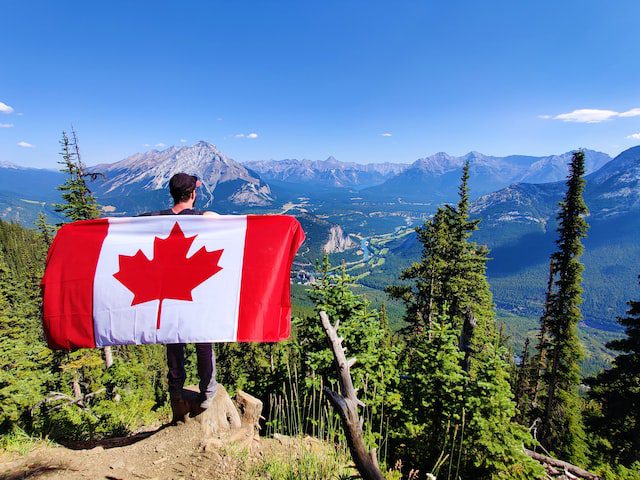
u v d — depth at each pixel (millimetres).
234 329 3887
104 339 3861
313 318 11742
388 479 5164
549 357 24875
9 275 37531
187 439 4398
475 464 8375
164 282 3953
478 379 9055
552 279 24172
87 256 3979
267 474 3979
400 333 24672
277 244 4145
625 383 19078
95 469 3805
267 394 11688
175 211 4305
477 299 24734
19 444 4375
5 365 11430
